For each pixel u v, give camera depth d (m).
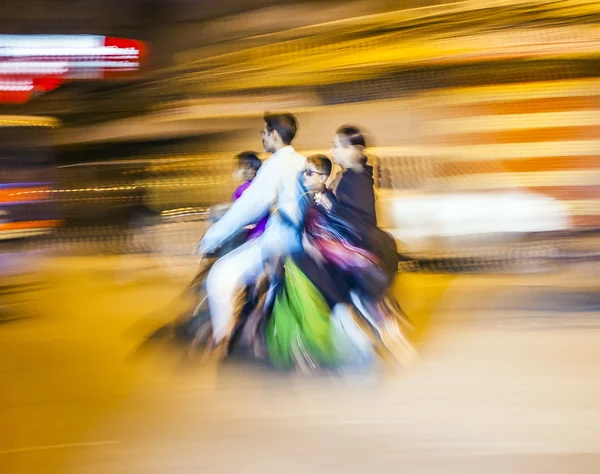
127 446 3.67
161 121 8.59
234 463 3.49
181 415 3.99
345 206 4.25
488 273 6.47
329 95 7.72
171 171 7.94
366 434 3.75
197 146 8.28
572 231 6.49
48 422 3.95
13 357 4.93
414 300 5.83
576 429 3.76
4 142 6.89
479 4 7.08
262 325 4.25
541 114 6.72
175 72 9.22
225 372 4.32
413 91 7.29
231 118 8.60
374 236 4.27
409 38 7.42
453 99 7.00
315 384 4.20
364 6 7.80
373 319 4.23
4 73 9.45
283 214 4.18
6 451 3.64
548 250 6.50
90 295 6.27
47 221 6.86
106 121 8.72
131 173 7.91
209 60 9.05
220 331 4.30
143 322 5.55
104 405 4.13
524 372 4.48
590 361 4.64
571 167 6.58
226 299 4.29
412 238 6.52
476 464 3.43
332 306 4.17
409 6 7.48
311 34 8.25
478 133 6.79
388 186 6.60
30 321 5.68
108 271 6.87
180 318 4.76
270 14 8.69
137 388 4.32
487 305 5.69
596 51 6.72
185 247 7.29
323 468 3.42
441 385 4.30
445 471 3.37
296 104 8.05
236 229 4.21
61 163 7.57
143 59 9.55
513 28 7.02
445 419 3.90
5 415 4.04
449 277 6.42
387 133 7.18
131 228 7.61
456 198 6.58
